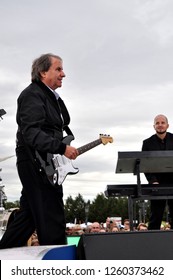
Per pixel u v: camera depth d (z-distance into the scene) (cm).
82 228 1066
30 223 365
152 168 504
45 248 251
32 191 352
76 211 6125
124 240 242
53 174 354
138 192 491
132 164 488
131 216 511
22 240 363
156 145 608
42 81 377
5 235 361
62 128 382
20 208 369
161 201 580
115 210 5494
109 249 238
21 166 358
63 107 389
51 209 349
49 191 351
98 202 6147
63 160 368
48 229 344
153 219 584
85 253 236
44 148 341
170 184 508
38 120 345
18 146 365
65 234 356
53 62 376
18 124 367
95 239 240
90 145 470
